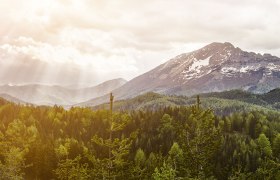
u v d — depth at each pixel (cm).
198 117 2997
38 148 12088
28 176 11412
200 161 2927
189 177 2911
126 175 2788
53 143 14588
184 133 3031
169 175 2966
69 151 12650
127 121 2691
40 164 11575
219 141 2970
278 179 3731
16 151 7825
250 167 10744
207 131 2966
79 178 2752
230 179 3525
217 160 10044
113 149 2716
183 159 3005
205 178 2886
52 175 11406
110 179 2691
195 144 2958
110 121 2695
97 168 2712
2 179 7231
